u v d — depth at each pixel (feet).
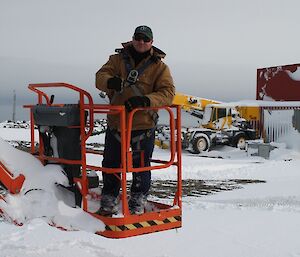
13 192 15.89
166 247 21.97
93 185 16.34
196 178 49.19
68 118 15.93
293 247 22.22
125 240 22.97
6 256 20.57
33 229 24.50
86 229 15.25
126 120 15.96
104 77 15.79
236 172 53.26
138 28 16.06
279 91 102.01
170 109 16.06
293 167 56.95
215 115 85.76
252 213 29.58
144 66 16.17
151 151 16.76
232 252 21.39
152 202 17.85
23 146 69.92
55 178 16.25
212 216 28.50
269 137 76.13
